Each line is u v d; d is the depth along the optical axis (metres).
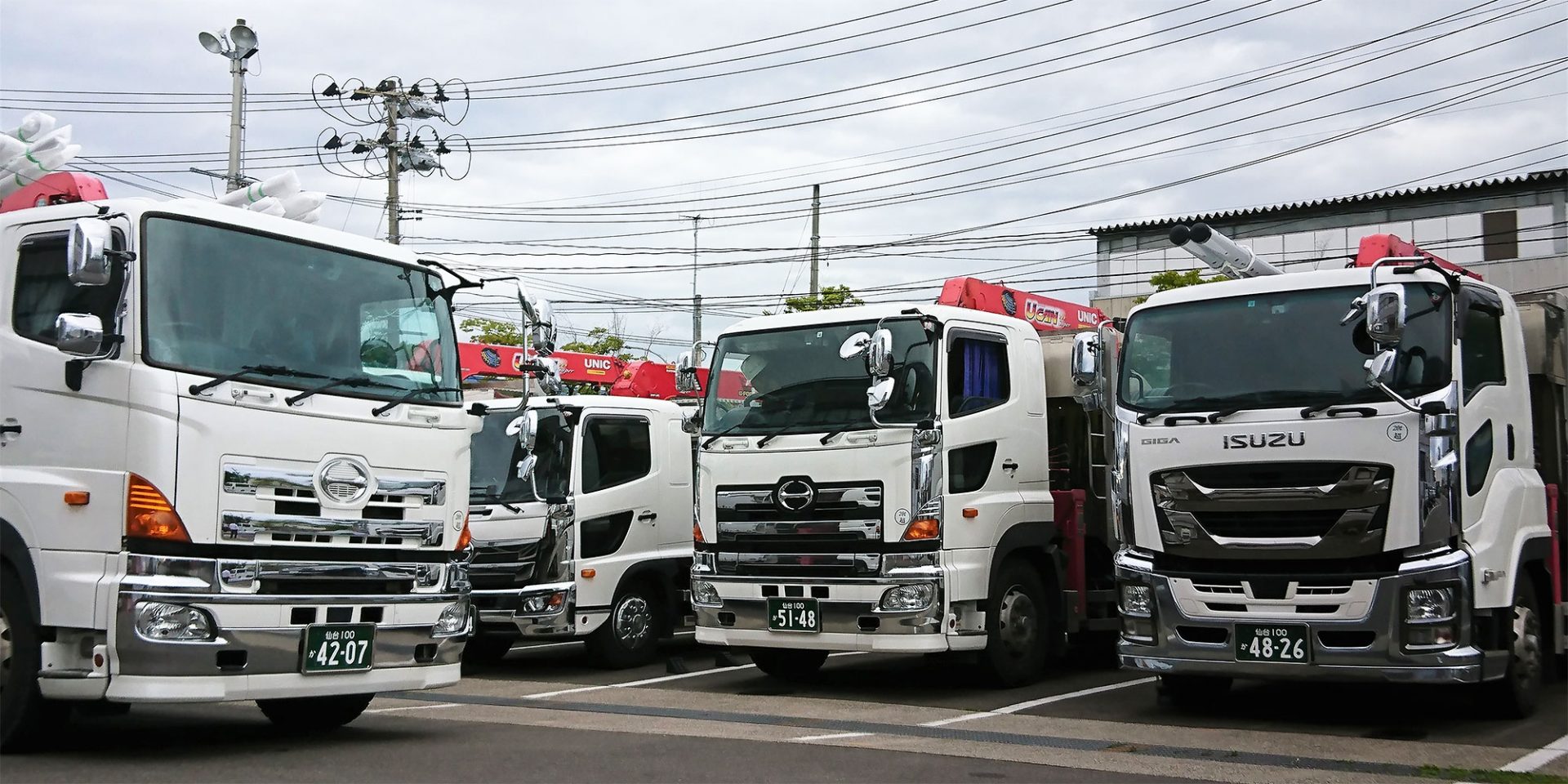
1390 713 9.34
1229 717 9.20
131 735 8.23
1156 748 7.88
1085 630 12.12
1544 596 9.65
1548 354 10.47
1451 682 8.08
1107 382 9.84
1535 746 7.93
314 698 8.51
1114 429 9.41
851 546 10.12
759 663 11.63
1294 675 8.36
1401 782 6.84
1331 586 8.31
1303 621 8.33
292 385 7.45
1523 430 9.46
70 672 6.84
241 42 23.64
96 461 6.92
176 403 6.90
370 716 9.30
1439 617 8.06
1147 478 8.99
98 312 7.02
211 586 6.93
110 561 6.79
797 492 10.37
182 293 7.12
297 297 7.66
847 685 11.28
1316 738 8.21
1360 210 30.84
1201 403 8.91
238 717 9.27
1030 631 10.95
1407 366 8.42
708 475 10.88
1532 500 9.32
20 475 7.17
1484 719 9.01
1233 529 8.62
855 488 10.14
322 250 7.87
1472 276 9.38
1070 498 11.45
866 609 10.00
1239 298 9.14
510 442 13.01
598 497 12.84
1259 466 8.53
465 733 8.32
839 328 10.61
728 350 11.09
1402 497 8.16
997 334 10.96
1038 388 11.34
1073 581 11.41
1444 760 7.46
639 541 13.27
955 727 8.76
